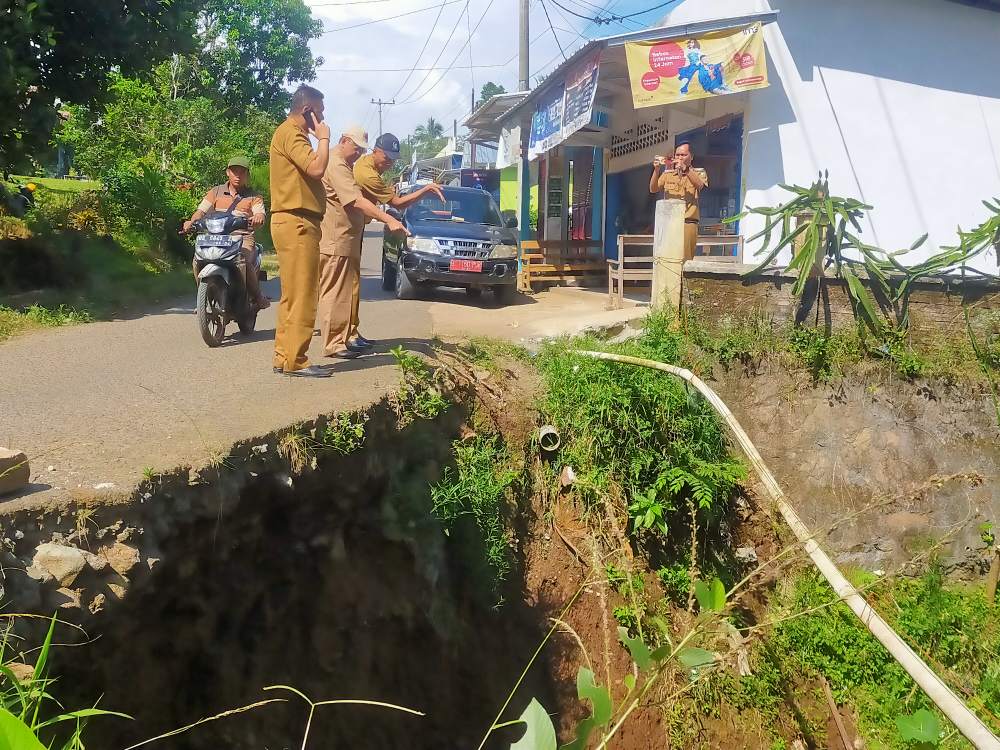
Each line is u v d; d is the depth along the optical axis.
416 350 6.96
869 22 10.03
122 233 13.12
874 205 10.23
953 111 10.15
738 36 9.58
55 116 9.79
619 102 14.24
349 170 6.15
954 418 7.32
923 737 2.61
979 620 6.78
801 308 7.75
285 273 5.61
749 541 7.07
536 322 9.13
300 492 4.47
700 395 6.96
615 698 5.86
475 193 13.12
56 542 3.00
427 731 5.64
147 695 3.64
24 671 2.66
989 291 7.25
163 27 10.40
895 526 7.25
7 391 5.25
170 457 3.66
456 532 5.94
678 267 8.27
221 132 21.67
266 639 4.48
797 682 6.34
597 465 6.70
